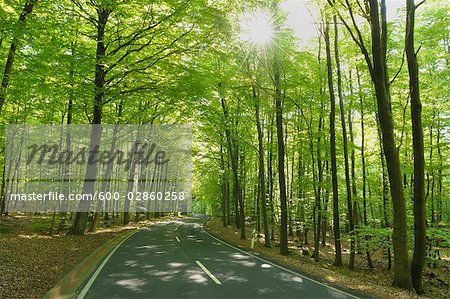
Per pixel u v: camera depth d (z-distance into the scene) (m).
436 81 18.41
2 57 13.06
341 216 27.25
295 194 27.17
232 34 15.73
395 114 19.86
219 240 21.80
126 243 17.64
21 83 12.99
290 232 35.38
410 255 16.12
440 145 17.62
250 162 33.91
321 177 18.86
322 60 20.31
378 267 18.61
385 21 12.05
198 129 29.16
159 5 14.62
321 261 18.98
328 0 11.66
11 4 10.91
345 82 23.05
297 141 20.75
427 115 18.30
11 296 6.46
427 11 18.00
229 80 17.58
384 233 15.35
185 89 16.98
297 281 9.52
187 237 22.62
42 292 6.97
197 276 9.52
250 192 40.59
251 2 15.46
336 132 22.75
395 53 18.70
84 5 16.91
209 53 16.67
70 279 8.33
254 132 29.03
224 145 28.44
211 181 47.62
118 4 13.77
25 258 10.16
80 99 16.08
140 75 17.64
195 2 14.52
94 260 11.85
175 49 16.36
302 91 20.14
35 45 13.49
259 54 17.67
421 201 11.84
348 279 11.09
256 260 13.32
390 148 11.35
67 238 16.66
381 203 18.72
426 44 17.41
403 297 9.06
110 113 23.28
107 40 16.95
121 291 7.57
